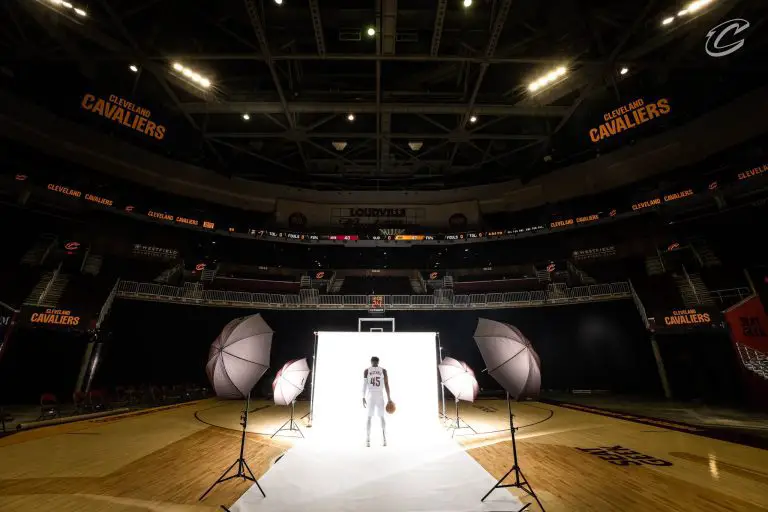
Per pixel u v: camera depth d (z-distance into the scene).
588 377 23.23
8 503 4.13
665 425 10.12
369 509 3.89
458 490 4.51
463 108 25.38
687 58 21.05
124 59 21.28
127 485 4.81
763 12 17.69
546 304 23.12
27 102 23.25
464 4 18.50
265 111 25.94
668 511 3.92
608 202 30.44
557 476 5.20
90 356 17.47
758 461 6.04
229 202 33.31
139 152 28.53
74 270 21.78
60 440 7.89
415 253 35.16
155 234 28.56
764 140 22.31
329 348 10.04
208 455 6.58
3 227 22.08
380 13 18.16
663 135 26.33
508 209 34.59
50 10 17.84
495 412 13.22
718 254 22.56
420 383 9.90
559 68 21.59
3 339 14.80
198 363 23.25
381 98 25.38
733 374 17.33
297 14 19.61
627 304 22.97
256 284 27.97
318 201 36.22
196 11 19.20
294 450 6.73
